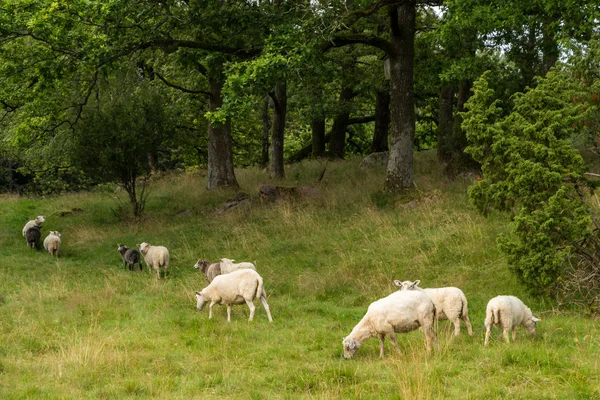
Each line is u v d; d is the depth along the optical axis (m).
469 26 18.75
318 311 12.45
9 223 24.19
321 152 32.84
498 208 12.40
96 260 18.58
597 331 9.89
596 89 12.18
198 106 29.81
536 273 11.36
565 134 11.86
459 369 8.33
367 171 24.97
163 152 40.12
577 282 11.22
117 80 22.98
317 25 17.94
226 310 12.62
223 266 14.20
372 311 9.27
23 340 10.62
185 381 8.51
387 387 7.80
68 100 23.12
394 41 20.02
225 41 20.14
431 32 21.50
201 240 19.06
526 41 20.52
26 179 44.81
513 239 14.01
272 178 26.33
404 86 20.03
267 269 15.84
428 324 9.09
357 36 19.52
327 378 8.30
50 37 19.28
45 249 20.22
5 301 13.75
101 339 10.40
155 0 18.97
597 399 6.97
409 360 8.84
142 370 8.96
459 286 13.12
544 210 11.45
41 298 13.88
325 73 23.77
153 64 24.86
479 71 19.81
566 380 7.59
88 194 28.66
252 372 8.78
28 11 18.61
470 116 12.55
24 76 20.78
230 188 24.28
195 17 19.19
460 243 15.07
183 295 13.70
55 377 8.68
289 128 45.56
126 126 21.03
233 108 16.89
